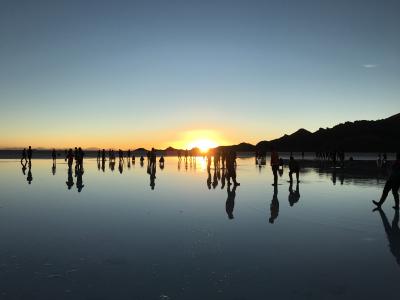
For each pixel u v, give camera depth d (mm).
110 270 6535
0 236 8922
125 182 22484
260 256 7355
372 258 7238
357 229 9672
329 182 22375
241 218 11125
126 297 5410
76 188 19125
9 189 18562
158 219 10969
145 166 43875
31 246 8047
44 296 5430
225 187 19641
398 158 12641
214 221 10688
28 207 13117
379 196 15969
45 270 6523
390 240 8562
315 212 12086
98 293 5543
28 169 34844
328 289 5707
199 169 37656
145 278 6156
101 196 16062
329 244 8234
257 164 51406
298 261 7055
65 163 49312
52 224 10281
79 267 6688
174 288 5738
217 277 6207
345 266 6770
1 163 49000
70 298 5363
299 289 5707
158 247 7996
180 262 6980
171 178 25656
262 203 14031
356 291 5637
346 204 13773
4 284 5875
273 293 5555
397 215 11570
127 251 7691
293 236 8938
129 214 11766
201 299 5348
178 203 14078
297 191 17703
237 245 8156
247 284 5906
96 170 34781
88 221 10688
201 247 8000
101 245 8141
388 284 5914
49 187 19531
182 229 9680
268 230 9562
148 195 16422
